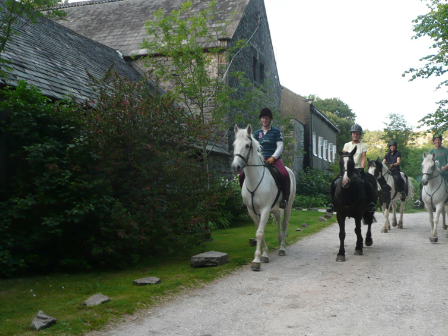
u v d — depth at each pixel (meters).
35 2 5.89
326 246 8.71
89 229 6.55
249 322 4.11
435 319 4.06
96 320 4.09
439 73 11.34
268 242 9.20
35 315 4.23
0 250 5.72
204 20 10.47
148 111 6.98
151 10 19.86
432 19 11.22
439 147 10.64
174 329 3.94
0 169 6.11
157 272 6.33
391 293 5.00
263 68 20.17
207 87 11.23
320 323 4.03
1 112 6.29
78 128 6.46
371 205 7.73
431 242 8.93
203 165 7.82
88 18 20.50
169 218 7.05
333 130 39.00
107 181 6.45
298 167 26.48
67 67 10.66
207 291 5.29
